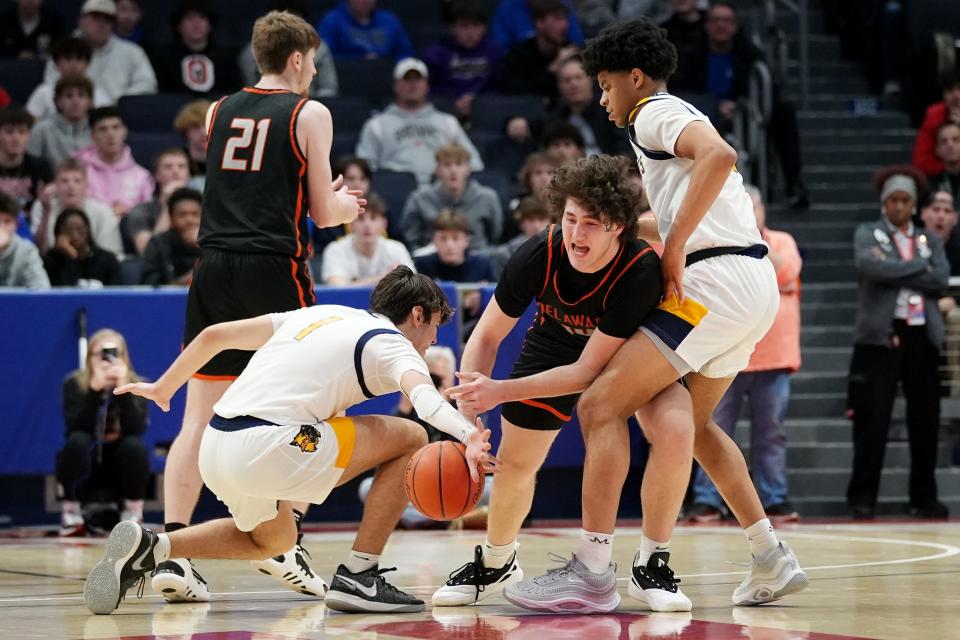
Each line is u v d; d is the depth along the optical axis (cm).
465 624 801
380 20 2789
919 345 1903
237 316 993
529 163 2147
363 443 857
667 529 878
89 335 1688
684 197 848
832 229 2559
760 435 1847
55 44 2422
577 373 851
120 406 1627
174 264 1833
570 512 1870
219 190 1007
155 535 861
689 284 861
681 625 791
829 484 2031
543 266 864
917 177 1995
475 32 2744
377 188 2272
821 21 3141
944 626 787
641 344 848
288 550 910
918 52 2833
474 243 2095
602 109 2459
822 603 911
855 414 1906
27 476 1711
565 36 2698
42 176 2181
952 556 1279
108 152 2166
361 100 2541
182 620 831
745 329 866
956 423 2125
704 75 2642
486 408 828
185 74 2573
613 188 825
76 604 920
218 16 2650
